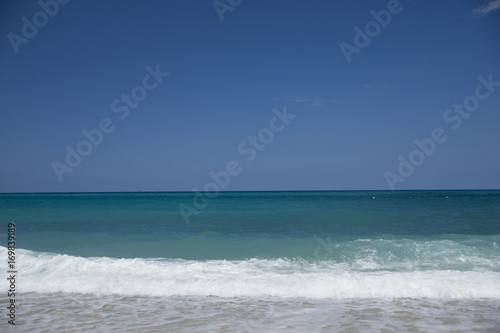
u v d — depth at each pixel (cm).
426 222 1845
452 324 505
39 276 793
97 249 1172
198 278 779
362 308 593
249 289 709
